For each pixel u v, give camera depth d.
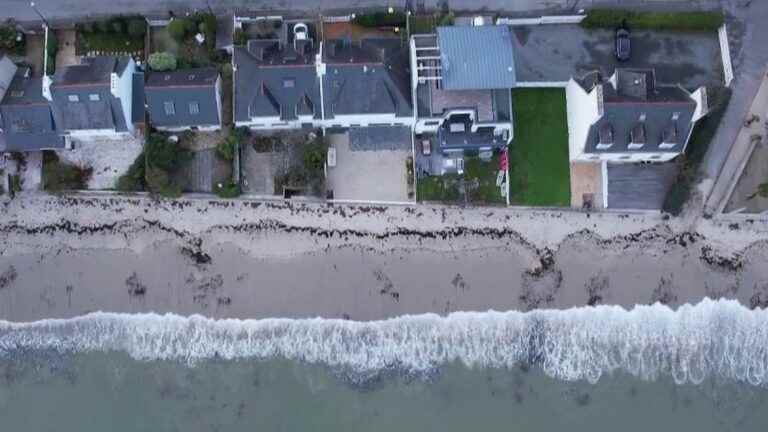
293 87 67.44
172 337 69.56
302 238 70.50
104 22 70.12
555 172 71.31
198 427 68.81
